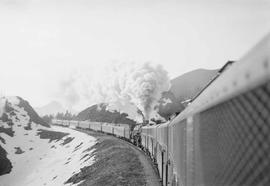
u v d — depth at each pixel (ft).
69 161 250.78
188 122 21.71
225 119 9.90
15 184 279.69
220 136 10.89
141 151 147.74
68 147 321.93
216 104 11.47
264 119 6.27
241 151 7.96
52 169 264.93
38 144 393.50
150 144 113.19
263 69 6.18
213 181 12.34
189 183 20.63
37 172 287.48
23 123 457.27
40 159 333.62
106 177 114.73
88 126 364.99
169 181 46.70
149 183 87.81
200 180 16.02
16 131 427.33
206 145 14.21
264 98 6.18
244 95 7.52
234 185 8.74
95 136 281.74
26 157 349.61
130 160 127.13
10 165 329.11
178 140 30.55
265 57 6.12
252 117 6.95
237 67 8.61
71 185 151.64
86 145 260.21
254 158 6.96
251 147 7.13
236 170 8.50
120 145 181.78
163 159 61.46
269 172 6.15
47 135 424.87
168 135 49.06
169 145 46.91
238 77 8.12
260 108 6.43
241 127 7.90
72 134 374.43
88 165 173.99
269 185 6.17
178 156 30.37
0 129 418.51
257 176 6.79
